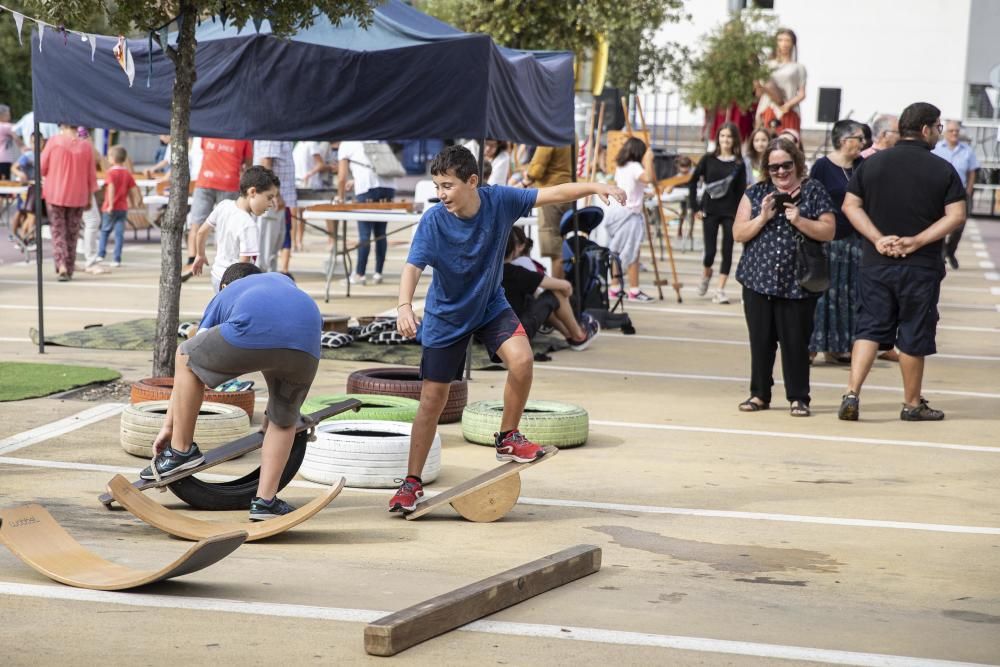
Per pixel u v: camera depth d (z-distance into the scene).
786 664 4.78
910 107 10.10
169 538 6.40
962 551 6.57
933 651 4.97
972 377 12.48
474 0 20.98
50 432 8.84
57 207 17.77
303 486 7.69
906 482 8.15
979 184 37.56
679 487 7.86
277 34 10.42
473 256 6.71
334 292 17.59
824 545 6.63
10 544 5.75
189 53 10.02
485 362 12.20
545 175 15.44
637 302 17.56
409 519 6.93
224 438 8.23
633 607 5.46
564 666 4.68
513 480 6.97
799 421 10.10
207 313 6.57
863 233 10.05
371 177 18.64
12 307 15.20
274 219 16.25
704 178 17.89
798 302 10.21
